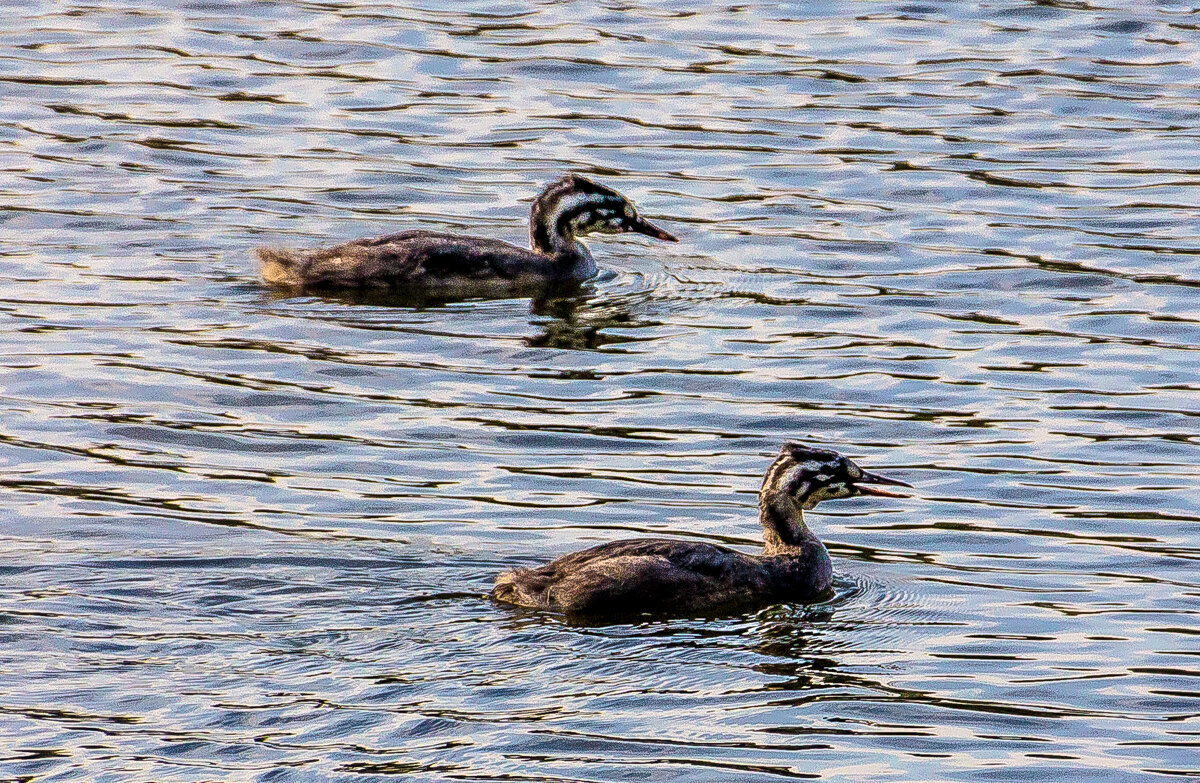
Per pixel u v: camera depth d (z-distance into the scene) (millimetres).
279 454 18969
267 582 15961
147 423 19578
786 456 16938
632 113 30328
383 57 32500
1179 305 23234
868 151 28812
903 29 34156
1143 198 27000
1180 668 15023
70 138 28766
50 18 34125
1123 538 17438
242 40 33219
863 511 18109
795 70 32125
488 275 24344
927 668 15023
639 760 13336
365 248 24156
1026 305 23359
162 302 23109
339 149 28781
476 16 34562
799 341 22297
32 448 18891
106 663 14430
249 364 21281
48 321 22297
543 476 18562
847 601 16312
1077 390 20781
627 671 14703
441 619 15406
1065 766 13531
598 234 25859
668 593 15812
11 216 25734
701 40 33469
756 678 14727
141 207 26281
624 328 22828
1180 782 13344
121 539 16750
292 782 12867
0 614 15141
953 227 26062
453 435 19516
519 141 29203
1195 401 20422
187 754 13164
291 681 14242
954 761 13562
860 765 13422
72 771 12922
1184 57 32750
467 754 13305
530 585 15727
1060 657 15227
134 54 32469
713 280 24438
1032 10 35031
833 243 25609
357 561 16438
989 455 19172
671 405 20391
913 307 23344
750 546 17094
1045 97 31000
